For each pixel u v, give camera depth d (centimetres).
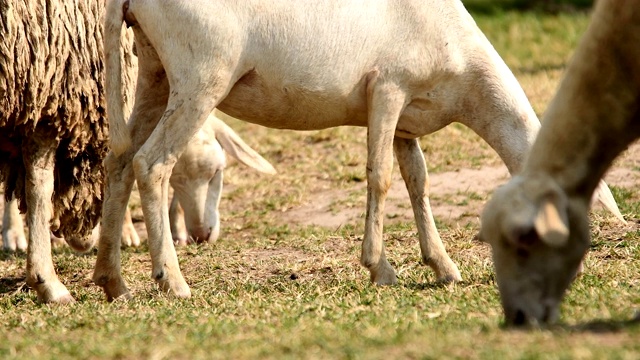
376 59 1495
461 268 1644
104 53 1493
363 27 1482
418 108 1538
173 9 1442
